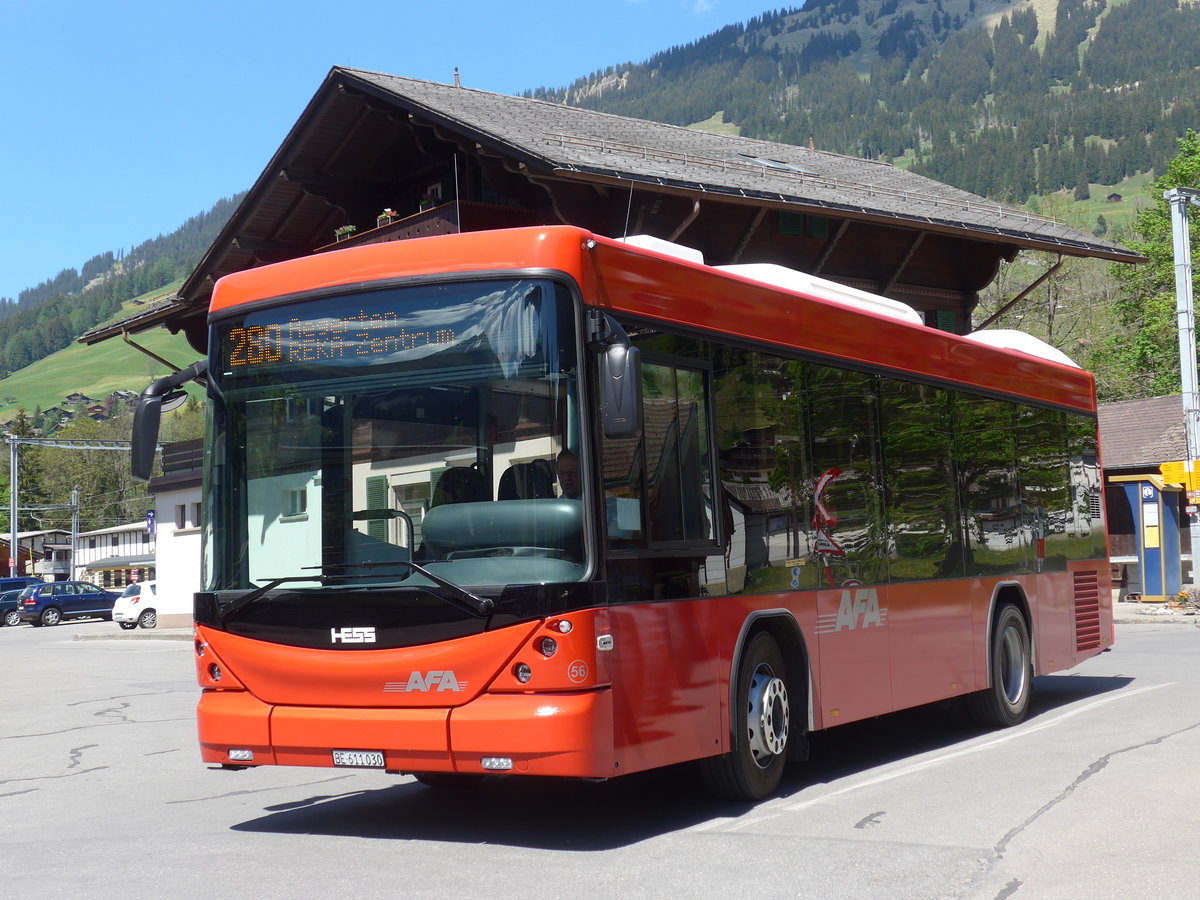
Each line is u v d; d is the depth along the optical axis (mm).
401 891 6074
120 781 10781
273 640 7414
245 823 8305
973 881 6102
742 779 8180
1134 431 38781
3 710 17688
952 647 10961
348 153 25641
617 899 5859
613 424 6680
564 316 7121
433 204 24109
